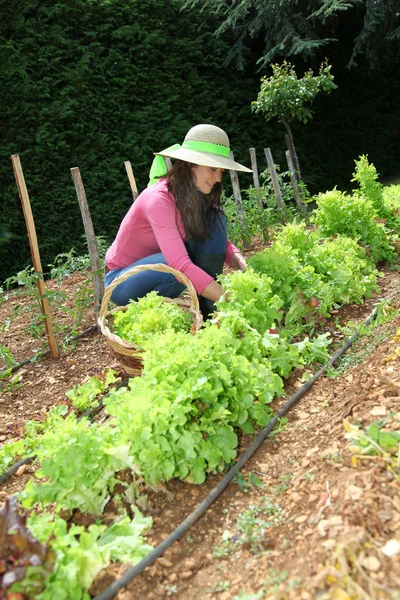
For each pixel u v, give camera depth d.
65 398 3.48
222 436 2.42
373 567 1.64
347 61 12.68
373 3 10.32
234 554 1.99
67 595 1.76
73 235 7.68
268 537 2.01
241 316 3.03
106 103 8.16
